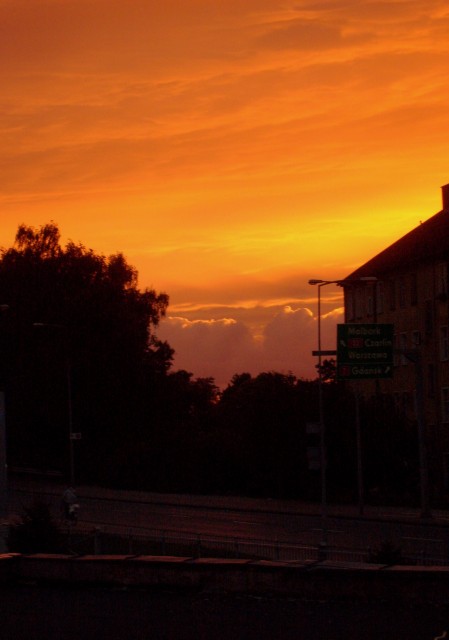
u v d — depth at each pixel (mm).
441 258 91250
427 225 102125
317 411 79062
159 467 94938
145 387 108188
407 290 98312
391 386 101125
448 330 89938
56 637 15805
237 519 60750
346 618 17000
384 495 74375
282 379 82750
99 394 104812
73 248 113750
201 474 90938
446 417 90062
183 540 37438
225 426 110062
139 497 83750
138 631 16250
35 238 114500
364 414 78312
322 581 18844
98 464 103312
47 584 21375
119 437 107438
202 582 19922
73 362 104625
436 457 90625
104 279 112500
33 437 110312
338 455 77562
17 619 17516
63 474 108312
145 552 38562
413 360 58969
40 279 109688
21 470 116438
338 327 55750
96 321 107125
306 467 79125
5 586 21531
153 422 108875
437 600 18125
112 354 105875
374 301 105375
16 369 107188
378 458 77438
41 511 40656
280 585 19219
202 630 16234
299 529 52438
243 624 16672
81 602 19250
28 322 107375
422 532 49281
